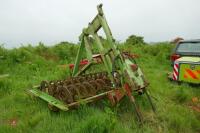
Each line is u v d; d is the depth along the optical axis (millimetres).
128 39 20312
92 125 4551
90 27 6172
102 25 5746
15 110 5781
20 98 6672
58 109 5500
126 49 14094
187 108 6387
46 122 5066
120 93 5453
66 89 5512
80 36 6637
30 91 6508
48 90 6102
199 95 7363
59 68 9945
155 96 6902
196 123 5492
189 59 8461
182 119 5457
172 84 8492
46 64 11031
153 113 5848
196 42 9008
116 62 5613
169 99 7016
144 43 19781
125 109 5863
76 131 4508
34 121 5164
